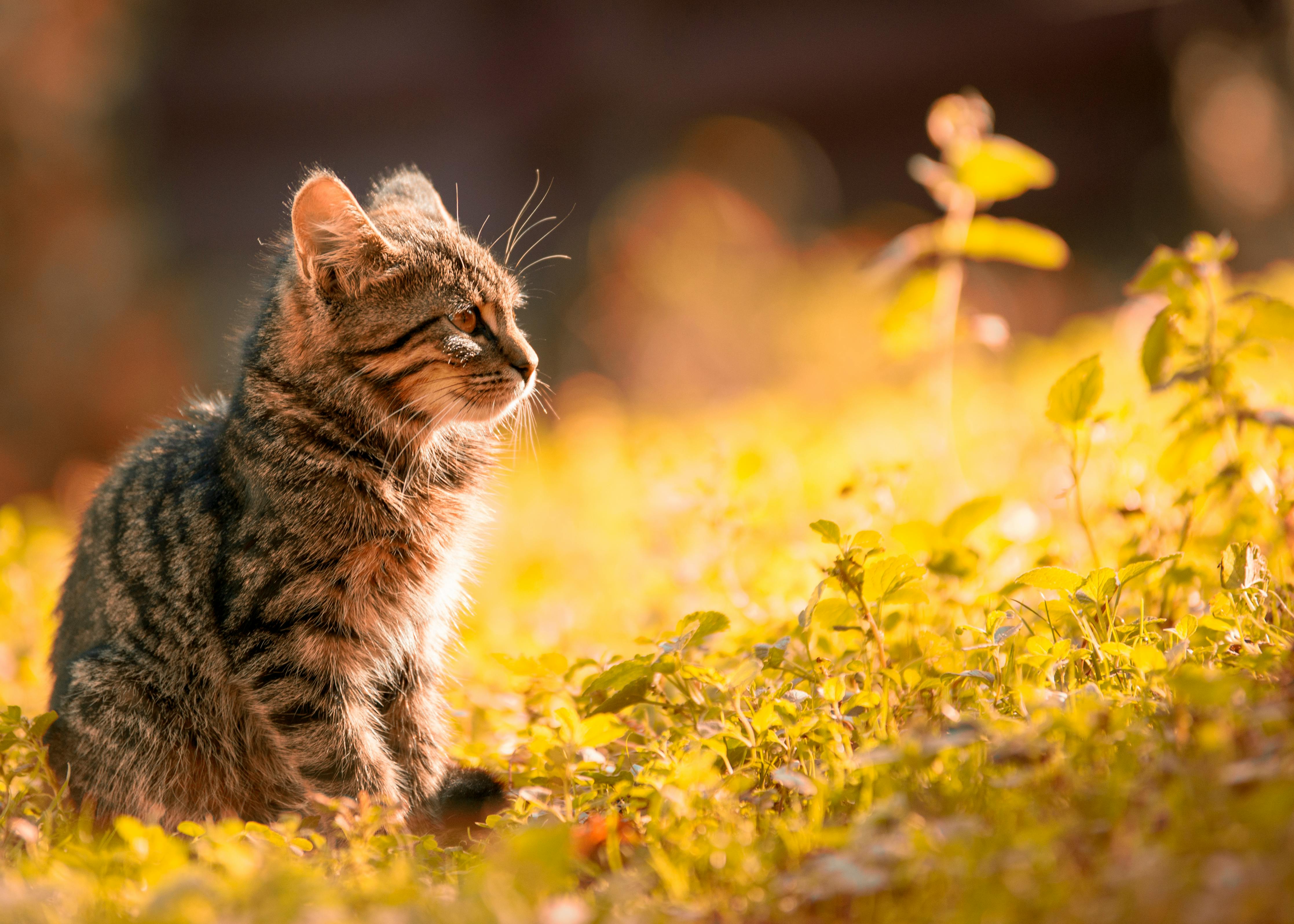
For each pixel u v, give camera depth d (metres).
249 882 3.35
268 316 5.86
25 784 4.95
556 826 3.66
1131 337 9.30
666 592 7.70
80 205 18.50
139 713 5.41
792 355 19.22
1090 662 4.46
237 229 25.69
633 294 20.89
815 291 20.27
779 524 8.66
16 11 17.70
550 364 21.80
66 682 5.48
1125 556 5.43
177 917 3.14
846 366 18.31
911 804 3.63
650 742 4.70
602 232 22.55
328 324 5.66
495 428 6.56
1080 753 3.62
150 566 5.58
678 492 7.81
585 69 23.73
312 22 25.25
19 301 17.83
